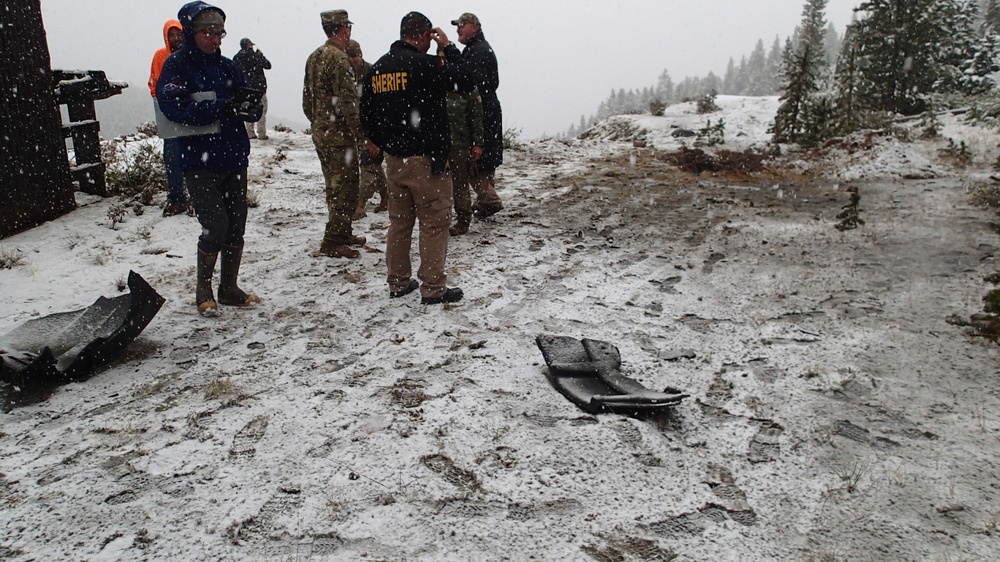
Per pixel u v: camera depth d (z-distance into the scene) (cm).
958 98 1814
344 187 578
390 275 497
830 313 470
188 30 423
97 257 582
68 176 727
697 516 257
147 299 404
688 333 439
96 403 346
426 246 472
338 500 263
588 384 358
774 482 279
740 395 354
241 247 480
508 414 330
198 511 257
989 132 1346
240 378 373
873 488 272
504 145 1358
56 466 288
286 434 312
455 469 284
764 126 2022
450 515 255
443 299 490
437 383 364
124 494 268
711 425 325
